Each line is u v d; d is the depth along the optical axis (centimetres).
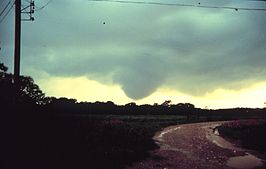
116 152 2184
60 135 2114
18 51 2141
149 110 10519
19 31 2144
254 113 9838
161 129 4638
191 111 10862
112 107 9200
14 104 2116
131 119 6019
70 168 1678
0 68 2617
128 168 1897
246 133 3619
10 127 1928
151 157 2325
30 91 2708
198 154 2652
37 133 1997
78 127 2414
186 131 4506
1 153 1675
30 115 2112
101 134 2553
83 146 2120
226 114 10312
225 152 2803
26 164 1619
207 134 4241
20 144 1816
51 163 1691
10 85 2288
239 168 2147
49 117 2248
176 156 2495
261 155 2675
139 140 2869
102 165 1847
